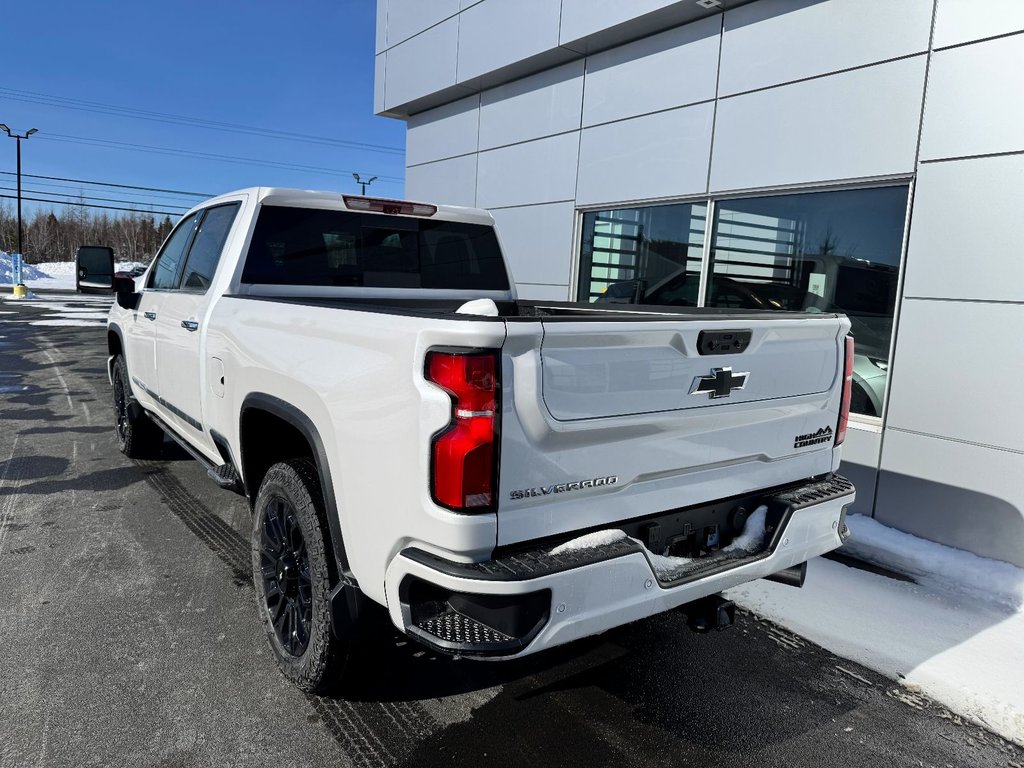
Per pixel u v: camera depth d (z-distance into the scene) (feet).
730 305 20.02
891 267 16.06
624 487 7.39
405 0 30.40
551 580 6.45
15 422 24.39
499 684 9.62
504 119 27.53
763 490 9.03
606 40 22.13
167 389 14.48
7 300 95.30
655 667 10.17
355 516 7.61
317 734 8.39
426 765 7.93
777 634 11.18
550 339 6.52
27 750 7.91
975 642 11.02
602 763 8.05
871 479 16.05
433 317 6.60
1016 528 13.84
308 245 12.50
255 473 10.69
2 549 13.51
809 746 8.48
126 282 16.84
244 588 12.05
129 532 14.47
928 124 14.93
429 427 6.47
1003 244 13.82
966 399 14.44
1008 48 13.61
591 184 23.97
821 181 17.16
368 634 8.11
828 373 9.46
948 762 8.29
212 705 8.86
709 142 19.97
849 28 16.39
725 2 18.72
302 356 8.64
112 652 9.98
